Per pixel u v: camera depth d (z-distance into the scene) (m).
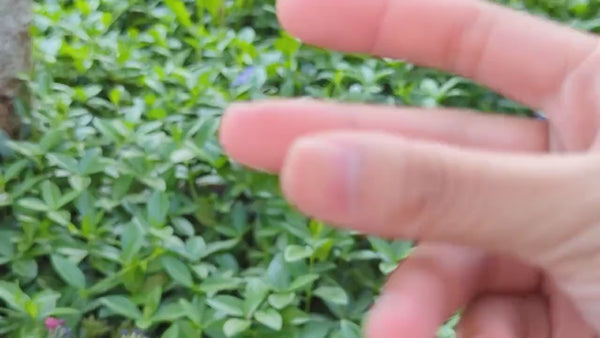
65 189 0.72
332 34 0.36
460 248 0.34
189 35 1.04
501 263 0.36
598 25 1.05
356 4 0.35
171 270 0.62
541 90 0.36
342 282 0.65
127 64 0.92
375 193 0.26
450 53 0.37
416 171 0.27
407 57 0.37
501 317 0.36
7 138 0.73
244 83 0.89
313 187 0.26
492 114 0.38
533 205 0.28
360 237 0.69
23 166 0.70
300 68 0.95
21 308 0.57
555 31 0.36
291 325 0.59
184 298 0.62
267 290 0.59
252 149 0.34
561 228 0.28
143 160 0.71
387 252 0.64
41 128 0.78
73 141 0.76
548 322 0.37
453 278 0.34
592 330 0.36
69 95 0.83
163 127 0.81
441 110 0.37
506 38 0.36
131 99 0.87
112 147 0.78
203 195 0.75
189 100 0.84
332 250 0.65
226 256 0.65
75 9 1.05
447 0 0.36
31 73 0.77
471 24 0.36
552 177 0.28
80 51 0.91
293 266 0.62
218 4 1.08
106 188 0.71
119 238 0.67
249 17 1.11
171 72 0.90
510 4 1.10
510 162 0.28
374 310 0.32
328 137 0.27
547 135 0.37
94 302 0.61
